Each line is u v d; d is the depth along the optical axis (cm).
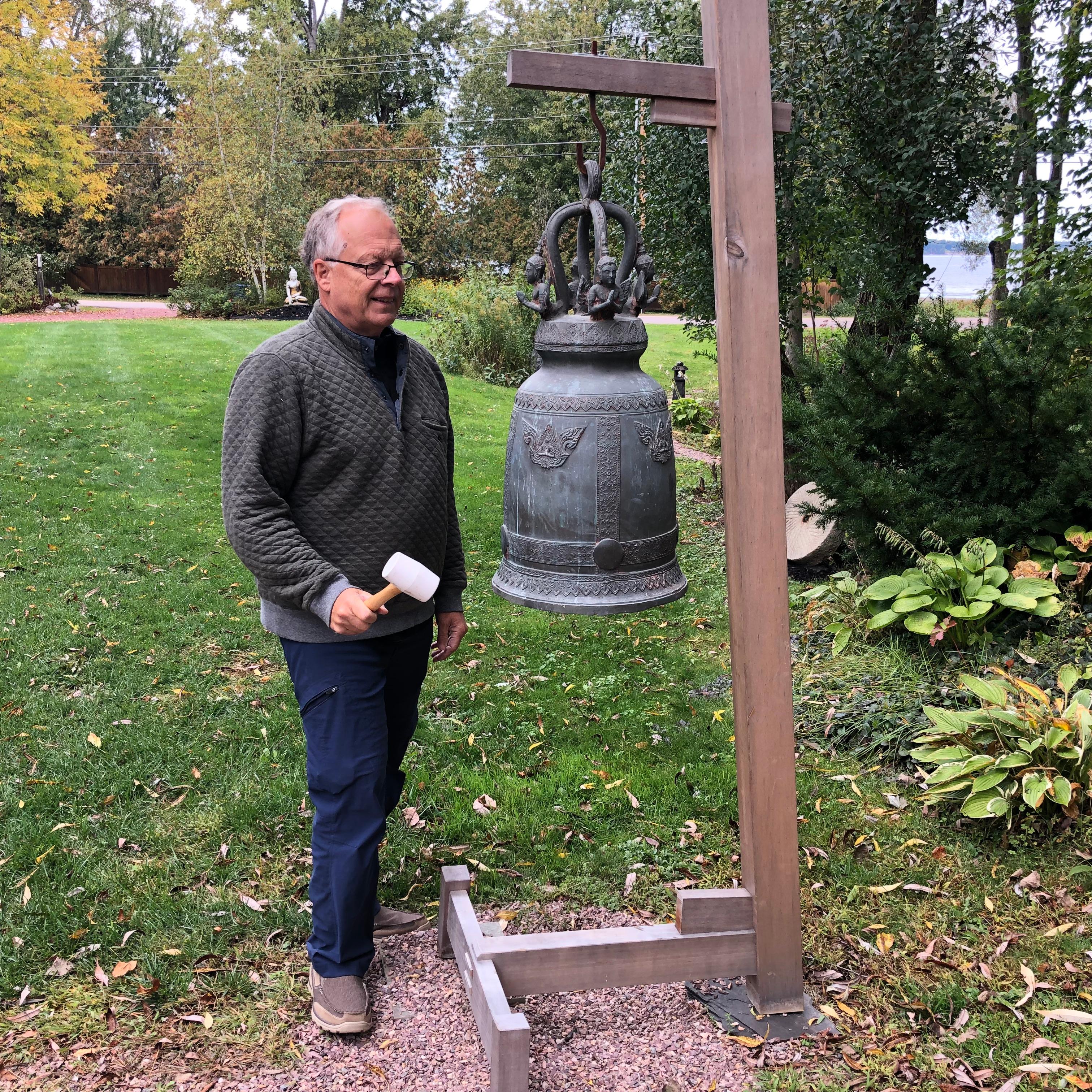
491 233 3134
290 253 2725
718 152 215
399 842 310
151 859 296
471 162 3231
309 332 221
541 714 408
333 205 217
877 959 258
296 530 212
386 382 232
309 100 3288
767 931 233
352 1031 224
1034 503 446
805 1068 220
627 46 829
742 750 229
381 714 229
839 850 310
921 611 443
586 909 281
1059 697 375
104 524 659
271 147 2747
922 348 507
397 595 230
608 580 215
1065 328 453
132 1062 216
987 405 461
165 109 4466
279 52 2956
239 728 383
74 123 2891
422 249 3130
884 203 693
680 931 231
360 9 4262
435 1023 232
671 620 534
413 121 3866
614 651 485
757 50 213
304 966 251
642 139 733
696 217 722
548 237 213
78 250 3581
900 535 471
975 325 504
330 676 222
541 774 358
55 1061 216
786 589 224
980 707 379
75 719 385
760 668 225
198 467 827
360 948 228
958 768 325
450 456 255
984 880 292
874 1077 215
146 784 339
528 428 216
